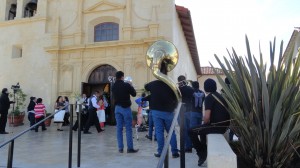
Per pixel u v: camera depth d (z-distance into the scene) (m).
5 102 10.90
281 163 3.54
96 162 5.39
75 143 8.17
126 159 5.61
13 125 14.88
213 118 4.59
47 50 16.78
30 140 8.92
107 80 16.02
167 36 14.95
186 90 5.96
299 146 3.53
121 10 16.14
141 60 15.19
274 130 3.47
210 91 4.72
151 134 8.45
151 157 5.77
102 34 16.77
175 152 5.57
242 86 3.92
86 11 16.77
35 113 11.80
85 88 16.25
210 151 2.89
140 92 14.74
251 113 3.70
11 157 3.43
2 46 18.45
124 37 15.67
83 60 16.36
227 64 4.09
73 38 16.81
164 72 5.69
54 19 17.52
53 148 7.27
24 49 17.84
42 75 17.08
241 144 3.86
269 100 3.62
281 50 3.75
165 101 5.38
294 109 3.56
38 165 5.23
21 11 18.53
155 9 15.40
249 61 3.74
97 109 11.45
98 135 10.26
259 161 3.57
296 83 3.66
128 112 6.32
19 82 17.58
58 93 16.50
